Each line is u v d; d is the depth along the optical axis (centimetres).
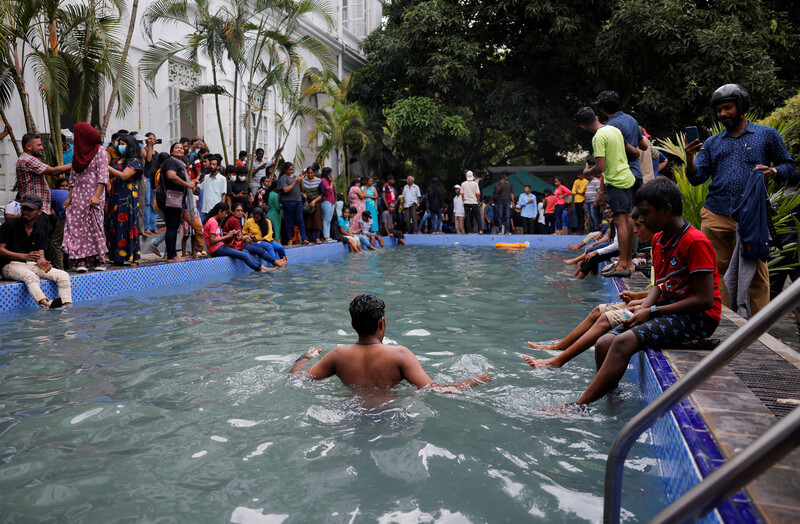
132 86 940
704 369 146
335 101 1734
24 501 204
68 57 845
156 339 459
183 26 1298
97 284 676
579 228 1686
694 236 310
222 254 944
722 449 184
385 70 1989
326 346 432
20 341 452
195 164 1073
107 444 254
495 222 1872
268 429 266
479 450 245
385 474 222
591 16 1809
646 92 1623
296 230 1310
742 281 433
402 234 1633
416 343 449
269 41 1359
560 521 191
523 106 1852
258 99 1547
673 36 1561
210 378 347
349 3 2294
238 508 198
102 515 195
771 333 470
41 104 965
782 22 1672
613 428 275
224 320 536
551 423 280
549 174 2164
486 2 1838
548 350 421
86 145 700
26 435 264
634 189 641
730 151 450
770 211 438
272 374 351
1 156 914
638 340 303
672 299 325
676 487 202
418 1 1984
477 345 441
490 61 1984
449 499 204
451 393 315
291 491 210
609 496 163
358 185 1564
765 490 156
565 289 741
